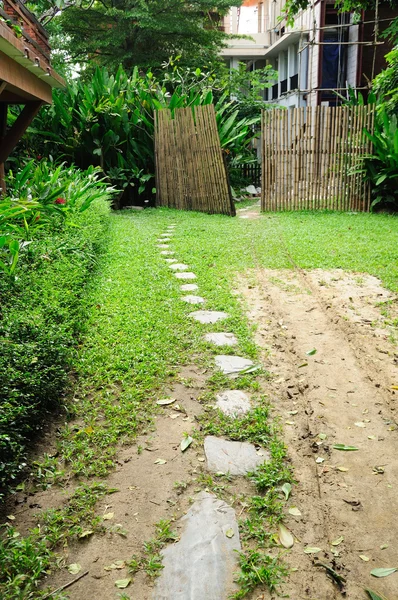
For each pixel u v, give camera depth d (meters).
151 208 11.44
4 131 7.50
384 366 3.31
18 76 5.67
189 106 10.48
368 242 6.82
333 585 1.71
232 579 1.72
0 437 2.07
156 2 17.64
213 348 3.51
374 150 10.15
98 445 2.47
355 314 4.25
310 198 10.70
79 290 4.12
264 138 10.53
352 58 17.42
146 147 11.84
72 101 11.53
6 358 2.60
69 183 7.13
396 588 1.70
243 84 18.41
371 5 14.30
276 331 3.90
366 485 2.20
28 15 6.13
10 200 4.64
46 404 2.73
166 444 2.49
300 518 2.01
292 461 2.36
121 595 1.67
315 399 2.91
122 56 17.89
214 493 2.14
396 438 2.54
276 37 23.77
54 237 5.04
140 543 1.89
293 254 6.20
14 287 3.70
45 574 1.76
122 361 3.26
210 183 10.31
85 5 18.56
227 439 2.52
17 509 2.06
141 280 4.99
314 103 18.44
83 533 1.92
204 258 6.05
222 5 18.38
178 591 1.68
